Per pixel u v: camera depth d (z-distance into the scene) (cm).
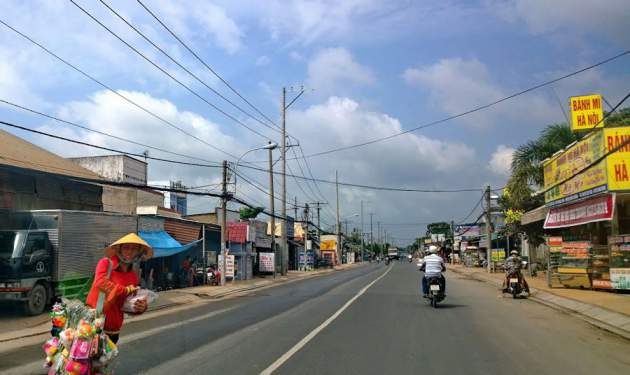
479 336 1167
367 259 16075
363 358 924
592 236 2566
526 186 3191
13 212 1794
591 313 1548
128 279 643
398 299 2041
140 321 1510
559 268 2402
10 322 1524
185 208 5016
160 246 2502
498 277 3681
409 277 3816
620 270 1992
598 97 2277
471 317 1493
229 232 3894
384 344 1062
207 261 3516
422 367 855
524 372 826
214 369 841
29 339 1273
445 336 1163
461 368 850
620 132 1958
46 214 1784
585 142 2153
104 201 3497
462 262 7475
